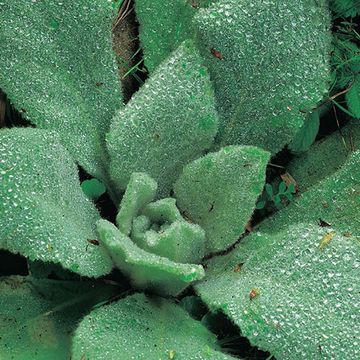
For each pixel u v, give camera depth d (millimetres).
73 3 1057
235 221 1040
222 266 1059
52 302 1048
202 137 1070
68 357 1017
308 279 1010
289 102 1077
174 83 1055
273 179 1137
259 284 1017
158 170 1070
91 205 1055
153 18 1100
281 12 1062
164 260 984
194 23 1062
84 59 1073
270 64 1072
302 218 1081
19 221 992
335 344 990
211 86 1063
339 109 1148
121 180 1067
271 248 1029
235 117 1086
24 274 1084
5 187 995
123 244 988
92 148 1080
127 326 1006
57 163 1027
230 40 1064
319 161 1120
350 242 1015
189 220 1060
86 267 1003
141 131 1054
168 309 1034
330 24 1072
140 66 1142
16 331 1025
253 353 1067
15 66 1058
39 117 1062
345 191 1075
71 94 1075
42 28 1059
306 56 1070
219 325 1064
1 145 1007
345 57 1133
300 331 995
